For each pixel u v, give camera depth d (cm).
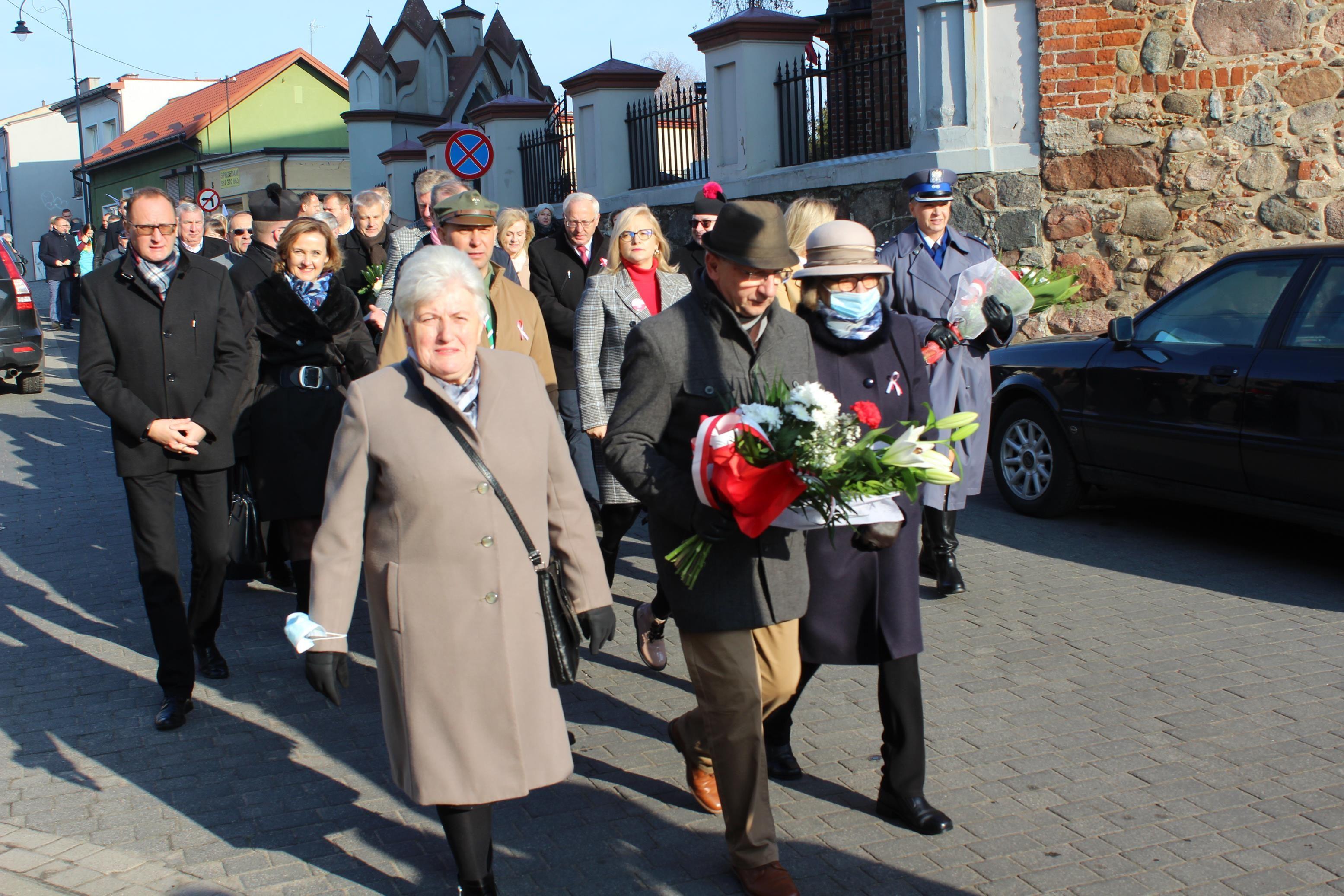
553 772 321
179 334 489
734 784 341
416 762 312
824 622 377
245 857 379
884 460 307
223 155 4106
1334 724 450
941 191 590
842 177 1129
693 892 352
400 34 2892
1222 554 689
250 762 454
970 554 710
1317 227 963
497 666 311
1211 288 692
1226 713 464
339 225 886
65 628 629
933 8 1034
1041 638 557
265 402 562
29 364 1538
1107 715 467
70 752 467
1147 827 379
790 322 362
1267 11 958
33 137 6116
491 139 1867
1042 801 399
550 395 545
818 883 353
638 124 1514
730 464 304
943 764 430
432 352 308
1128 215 1008
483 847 321
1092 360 741
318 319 561
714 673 339
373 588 317
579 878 361
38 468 1088
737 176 1270
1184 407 678
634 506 589
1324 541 713
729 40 1253
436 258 312
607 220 1536
